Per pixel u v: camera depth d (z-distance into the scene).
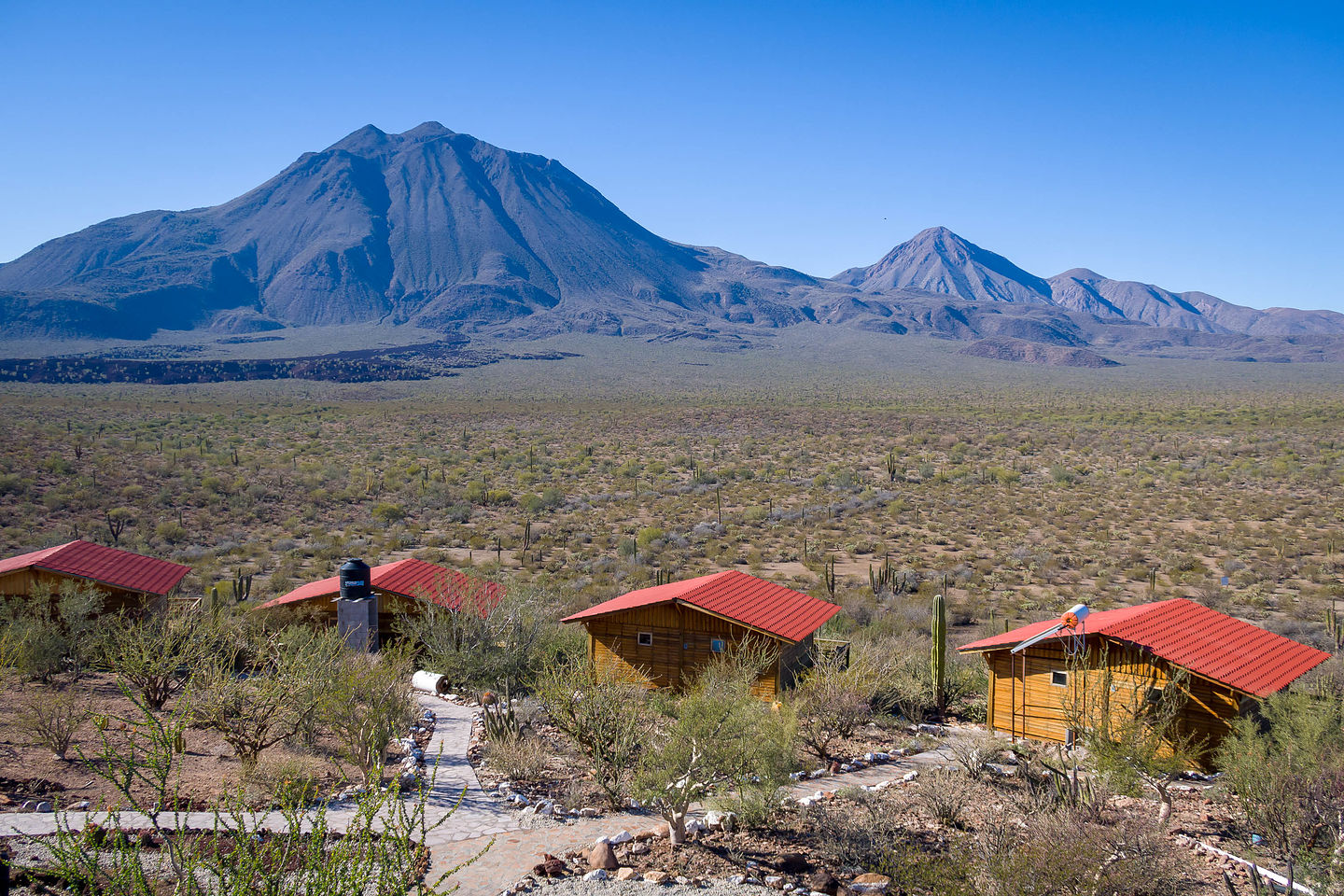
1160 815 12.87
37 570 22.55
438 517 62.38
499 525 59.56
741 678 17.14
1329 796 11.44
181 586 38.34
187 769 12.92
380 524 59.03
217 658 17.33
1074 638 16.78
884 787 14.06
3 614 20.78
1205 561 45.84
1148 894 9.79
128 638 17.36
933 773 13.99
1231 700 15.67
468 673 19.94
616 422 124.25
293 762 13.12
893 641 26.52
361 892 6.82
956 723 19.66
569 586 39.03
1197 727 15.98
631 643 21.20
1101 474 76.31
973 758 15.00
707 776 11.57
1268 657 17.08
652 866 10.64
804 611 21.73
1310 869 10.67
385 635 22.78
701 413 128.75
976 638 31.00
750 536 54.81
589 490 74.12
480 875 10.14
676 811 11.30
